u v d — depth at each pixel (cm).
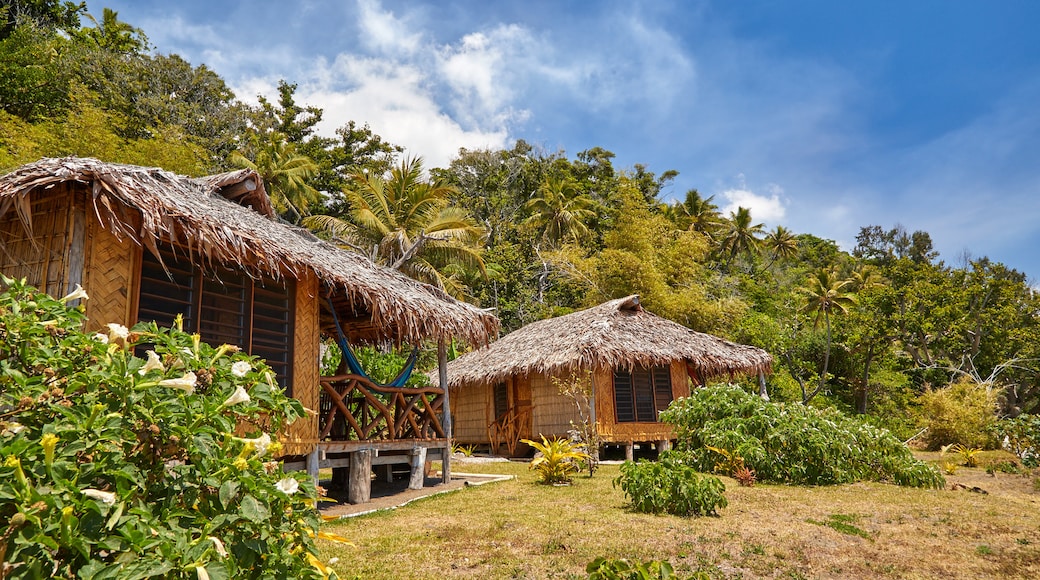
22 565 211
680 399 1248
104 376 263
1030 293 3356
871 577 525
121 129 2341
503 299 3650
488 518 750
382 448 944
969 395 2083
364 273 905
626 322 1719
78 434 244
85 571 219
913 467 1075
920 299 3269
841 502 870
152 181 675
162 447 265
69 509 216
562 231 4084
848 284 4597
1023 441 1558
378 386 988
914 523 738
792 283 5250
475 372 1788
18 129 1828
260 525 273
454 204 4097
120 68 2706
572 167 5116
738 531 674
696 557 572
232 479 269
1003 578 523
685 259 3447
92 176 571
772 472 1058
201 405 282
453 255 2761
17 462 216
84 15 2970
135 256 638
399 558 569
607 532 666
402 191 2883
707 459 1127
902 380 3506
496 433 1848
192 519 261
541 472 1081
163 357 316
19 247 620
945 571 542
